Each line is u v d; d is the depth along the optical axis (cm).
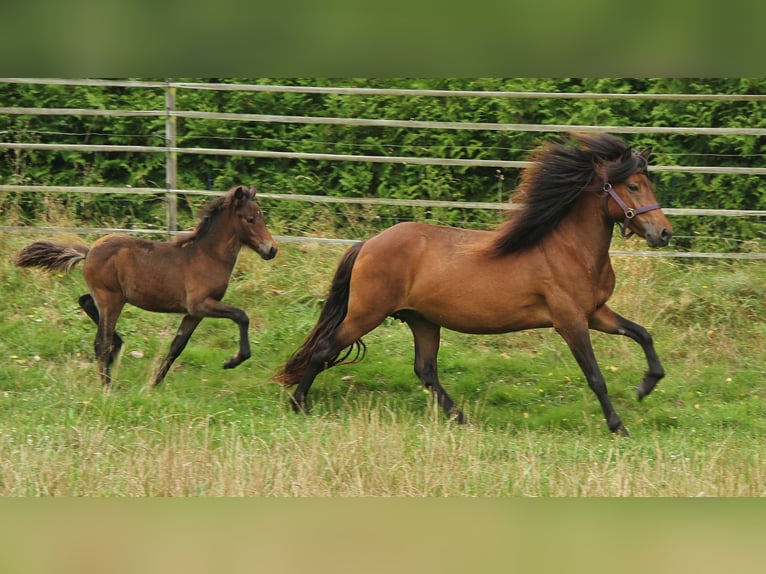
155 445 947
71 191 1475
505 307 1080
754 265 1456
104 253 1145
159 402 1108
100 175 1577
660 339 1348
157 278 1145
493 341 1361
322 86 1584
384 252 1089
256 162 1587
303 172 1577
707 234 1527
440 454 927
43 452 913
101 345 1161
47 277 1404
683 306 1384
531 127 1466
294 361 1149
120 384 1188
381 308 1094
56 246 1167
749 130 1431
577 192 1064
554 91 1559
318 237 1484
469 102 1550
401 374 1252
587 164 1067
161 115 1512
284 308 1391
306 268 1431
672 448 1025
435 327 1155
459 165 1495
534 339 1361
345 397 1202
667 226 1046
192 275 1145
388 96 1566
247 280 1420
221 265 1151
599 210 1067
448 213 1534
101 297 1154
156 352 1289
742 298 1398
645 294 1388
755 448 1041
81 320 1344
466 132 1560
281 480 852
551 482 888
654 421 1160
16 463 889
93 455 914
